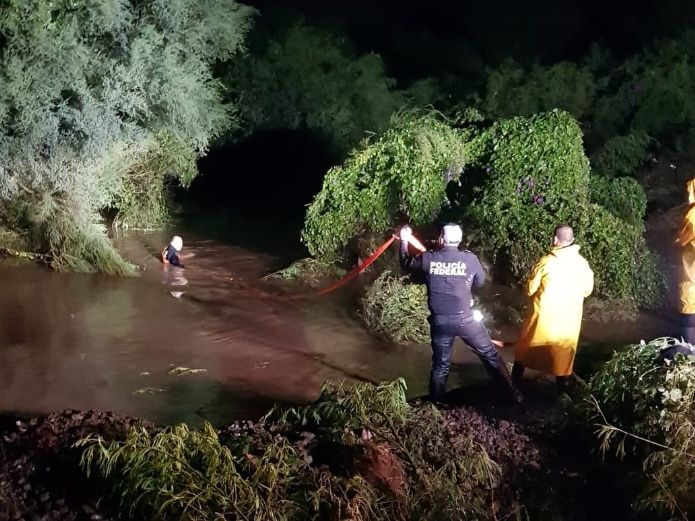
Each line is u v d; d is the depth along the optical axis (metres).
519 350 7.46
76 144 10.64
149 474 5.07
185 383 7.82
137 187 13.62
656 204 14.49
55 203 11.27
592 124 16.20
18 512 4.98
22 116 9.91
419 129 10.66
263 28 17.41
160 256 12.24
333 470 5.51
